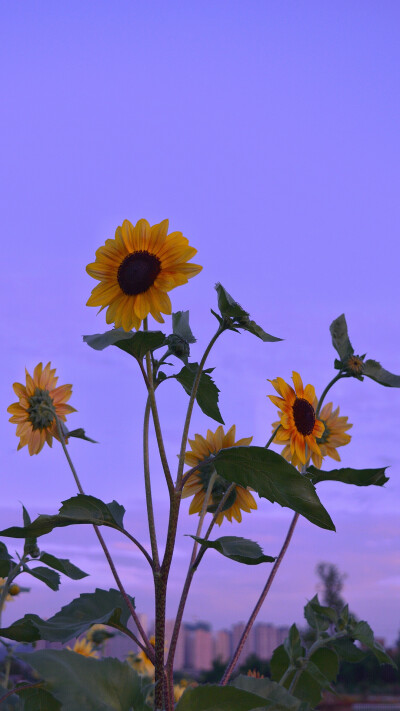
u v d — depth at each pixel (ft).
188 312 6.36
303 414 6.57
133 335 5.83
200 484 6.66
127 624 6.04
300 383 6.67
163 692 5.66
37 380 6.75
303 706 6.11
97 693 5.40
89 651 8.71
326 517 5.73
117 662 5.52
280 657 6.93
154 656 5.84
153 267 5.98
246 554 5.90
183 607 5.83
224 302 5.88
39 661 5.41
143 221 6.05
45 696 5.65
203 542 5.81
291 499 5.74
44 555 6.47
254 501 6.66
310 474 6.38
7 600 7.22
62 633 5.95
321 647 6.84
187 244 5.99
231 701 5.42
